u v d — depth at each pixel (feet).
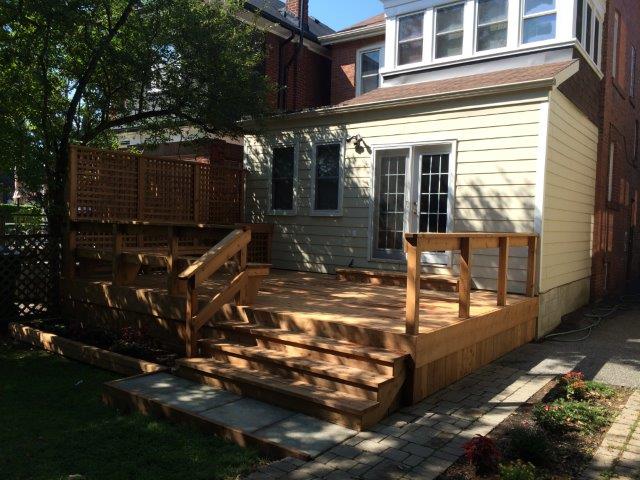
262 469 10.94
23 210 29.27
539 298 23.72
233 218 34.58
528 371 18.45
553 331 25.54
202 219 32.30
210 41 29.45
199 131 34.32
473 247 17.74
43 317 25.52
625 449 12.16
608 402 15.53
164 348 19.97
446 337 15.97
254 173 35.68
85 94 30.25
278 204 34.76
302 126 32.94
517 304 21.29
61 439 12.69
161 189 29.66
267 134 34.81
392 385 13.99
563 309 27.66
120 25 27.73
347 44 47.83
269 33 44.32
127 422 13.78
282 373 15.37
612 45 34.91
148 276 26.96
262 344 16.99
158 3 28.19
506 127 24.76
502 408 14.65
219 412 13.73
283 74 45.85
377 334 15.14
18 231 28.37
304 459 11.37
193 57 29.45
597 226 33.09
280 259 34.06
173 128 33.30
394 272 27.45
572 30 27.99
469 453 10.97
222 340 17.85
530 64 29.48
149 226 22.43
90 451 12.03
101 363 18.86
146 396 14.69
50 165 27.53
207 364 16.42
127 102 31.78
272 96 43.19
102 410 14.87
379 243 29.91
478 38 31.94
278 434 12.46
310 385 14.60
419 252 14.69
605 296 36.63
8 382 17.25
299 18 48.39
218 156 37.63
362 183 30.25
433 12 33.68
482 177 25.50
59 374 18.19
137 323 21.35
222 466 11.30
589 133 31.24
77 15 24.99
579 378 16.81
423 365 15.03
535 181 23.89
